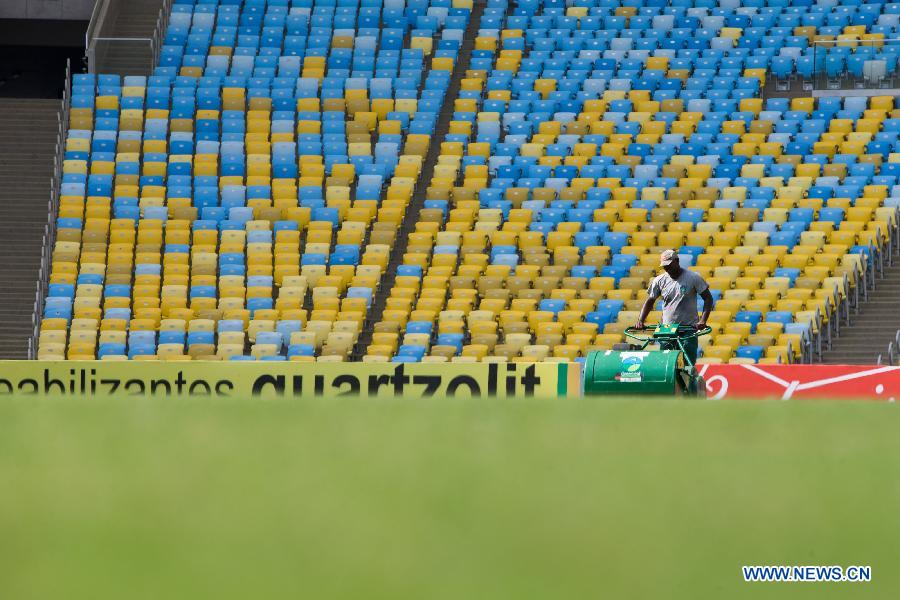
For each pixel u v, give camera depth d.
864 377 70.06
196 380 71.69
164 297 102.44
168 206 111.69
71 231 109.31
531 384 70.31
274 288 104.62
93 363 72.44
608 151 116.56
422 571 11.11
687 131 119.06
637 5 136.50
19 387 72.81
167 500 12.26
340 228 111.25
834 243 102.56
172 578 10.86
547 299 98.62
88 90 124.75
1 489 12.46
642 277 100.12
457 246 105.88
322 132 121.69
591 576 11.35
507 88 127.12
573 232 107.12
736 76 125.69
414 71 129.50
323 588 10.80
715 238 103.88
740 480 13.93
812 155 113.19
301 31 135.00
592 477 13.71
